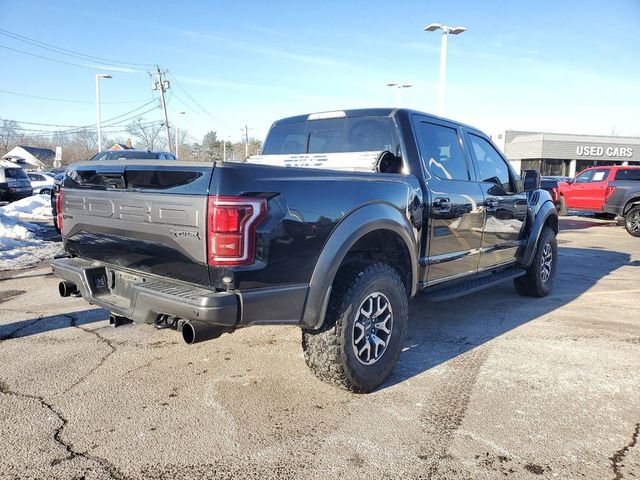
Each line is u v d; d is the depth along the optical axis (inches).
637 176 555.5
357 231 125.0
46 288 249.8
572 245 442.3
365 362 132.7
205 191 103.7
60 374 143.5
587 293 256.1
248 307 106.7
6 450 105.1
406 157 156.9
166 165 110.5
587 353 167.2
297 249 113.6
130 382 139.0
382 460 104.2
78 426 115.2
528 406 128.8
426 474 99.7
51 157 2691.9
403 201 142.7
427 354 164.9
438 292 169.2
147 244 117.0
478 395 134.7
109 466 100.4
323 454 106.0
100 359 155.3
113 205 123.6
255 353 162.2
